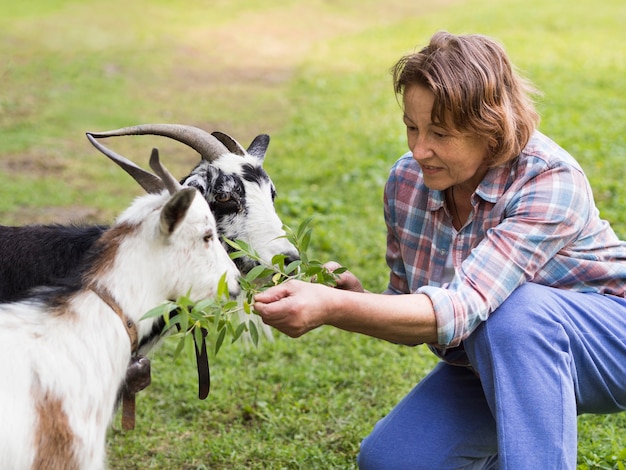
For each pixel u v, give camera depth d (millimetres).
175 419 2531
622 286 1836
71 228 2189
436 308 1700
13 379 1634
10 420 1608
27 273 2123
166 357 2840
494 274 1734
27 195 4367
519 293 1757
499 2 14242
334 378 2689
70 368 1684
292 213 4094
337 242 3643
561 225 1753
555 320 1742
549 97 6910
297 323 1669
